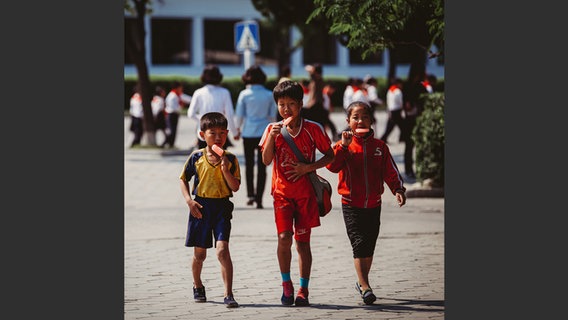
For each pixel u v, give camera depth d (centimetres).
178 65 8844
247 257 1709
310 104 3000
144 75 4072
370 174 1358
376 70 9256
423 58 2861
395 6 1532
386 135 3922
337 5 1542
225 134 1360
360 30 1542
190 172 1375
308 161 1348
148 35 8688
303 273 1354
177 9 8769
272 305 1348
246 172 2323
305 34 5166
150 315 1290
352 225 1364
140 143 4200
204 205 1360
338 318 1262
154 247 1809
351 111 1371
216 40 9069
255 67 2273
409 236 1905
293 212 1359
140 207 2356
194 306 1345
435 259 1673
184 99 4153
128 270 1596
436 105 2486
